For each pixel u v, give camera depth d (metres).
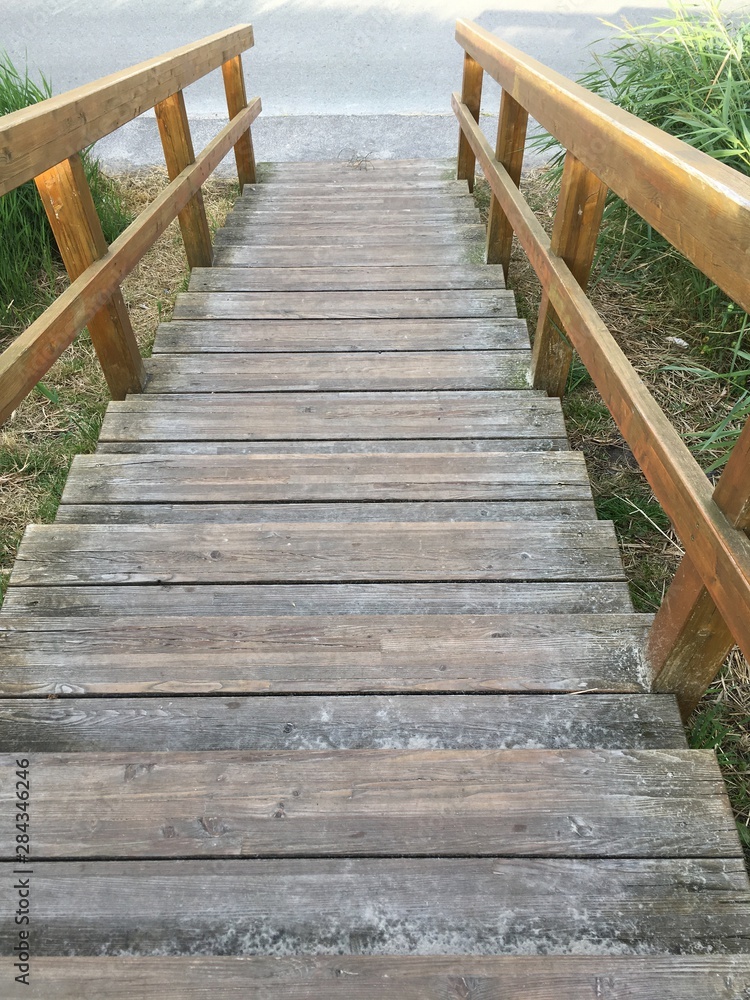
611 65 6.30
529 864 1.22
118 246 2.54
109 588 1.86
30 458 2.91
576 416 3.09
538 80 2.52
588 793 1.31
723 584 1.14
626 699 1.53
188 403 2.70
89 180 4.48
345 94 6.59
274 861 1.22
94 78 6.53
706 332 3.53
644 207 1.49
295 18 8.00
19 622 1.68
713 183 1.15
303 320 3.31
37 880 1.20
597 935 1.15
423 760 1.36
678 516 1.35
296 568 1.91
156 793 1.30
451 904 1.18
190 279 3.67
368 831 1.26
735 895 1.19
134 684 1.55
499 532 2.00
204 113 6.28
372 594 1.84
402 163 5.39
